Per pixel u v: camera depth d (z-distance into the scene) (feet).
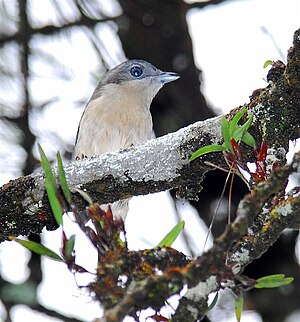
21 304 37.22
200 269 16.11
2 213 25.32
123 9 40.75
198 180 25.14
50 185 18.42
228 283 18.06
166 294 15.92
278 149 22.58
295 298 38.32
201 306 16.97
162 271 17.29
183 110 41.78
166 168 24.90
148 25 41.34
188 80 41.75
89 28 39.19
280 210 18.43
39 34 38.88
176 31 41.42
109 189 25.12
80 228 18.38
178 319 16.87
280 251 38.78
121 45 41.81
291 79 22.75
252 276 38.75
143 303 16.17
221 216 38.75
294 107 23.03
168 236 18.25
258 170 20.44
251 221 16.51
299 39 22.41
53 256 17.72
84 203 25.14
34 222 25.63
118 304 15.76
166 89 41.68
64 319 37.17
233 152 20.44
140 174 24.93
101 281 17.20
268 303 38.04
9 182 25.57
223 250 16.22
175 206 39.29
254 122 23.45
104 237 18.19
